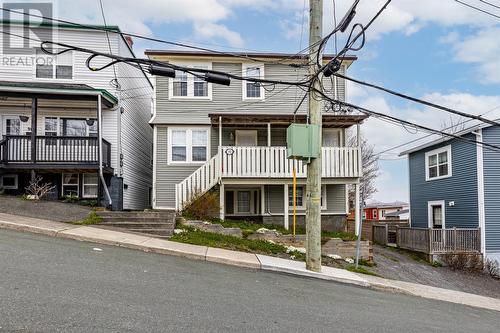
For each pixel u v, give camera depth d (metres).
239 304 5.97
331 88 16.95
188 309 5.42
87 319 4.62
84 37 15.85
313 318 5.73
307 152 9.16
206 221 13.11
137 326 4.58
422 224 21.25
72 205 13.09
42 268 6.48
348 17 7.83
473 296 10.70
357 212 14.98
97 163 14.16
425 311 7.54
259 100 16.92
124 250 8.88
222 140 16.73
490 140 16.64
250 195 17.20
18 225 9.27
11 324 4.25
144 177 20.48
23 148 14.03
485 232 16.11
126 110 17.08
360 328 5.54
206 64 16.78
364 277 9.95
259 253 10.77
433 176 20.34
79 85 14.70
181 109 16.69
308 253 9.25
